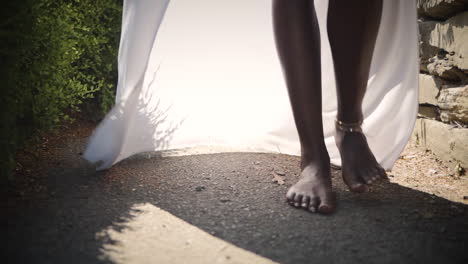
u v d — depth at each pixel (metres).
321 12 2.56
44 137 2.87
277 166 2.54
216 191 2.11
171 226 1.72
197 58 2.75
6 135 1.91
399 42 2.28
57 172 2.26
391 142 2.34
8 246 1.49
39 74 2.25
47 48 2.30
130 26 2.11
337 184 2.28
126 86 2.15
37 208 1.81
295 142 2.72
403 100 2.28
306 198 1.92
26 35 1.99
